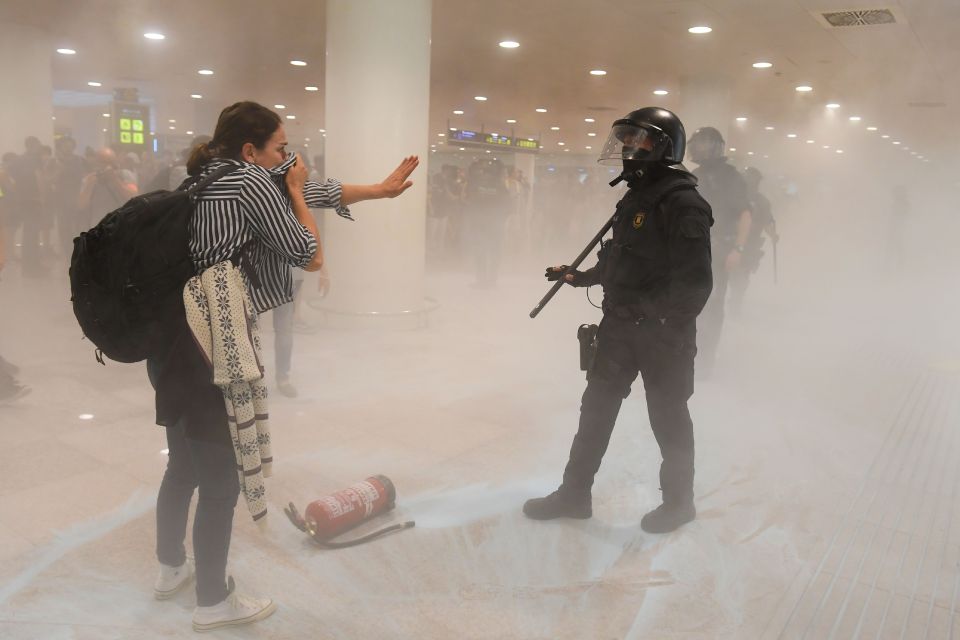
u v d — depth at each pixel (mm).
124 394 4059
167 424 1880
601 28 7762
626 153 2432
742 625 2133
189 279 1817
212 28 8641
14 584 2219
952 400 4602
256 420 1915
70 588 2209
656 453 3416
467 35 8344
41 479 2947
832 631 2115
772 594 2297
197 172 1953
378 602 2197
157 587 2160
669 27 7582
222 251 1815
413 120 5805
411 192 5930
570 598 2244
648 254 2453
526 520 2734
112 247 1709
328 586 2270
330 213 5926
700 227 2348
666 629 2105
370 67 5648
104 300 1738
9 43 9086
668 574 2395
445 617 2135
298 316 5844
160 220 1761
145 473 3033
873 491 3123
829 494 3074
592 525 2707
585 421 2672
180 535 2152
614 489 3018
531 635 2062
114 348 1804
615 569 2414
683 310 2400
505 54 9508
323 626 2072
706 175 4863
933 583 2395
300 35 8898
